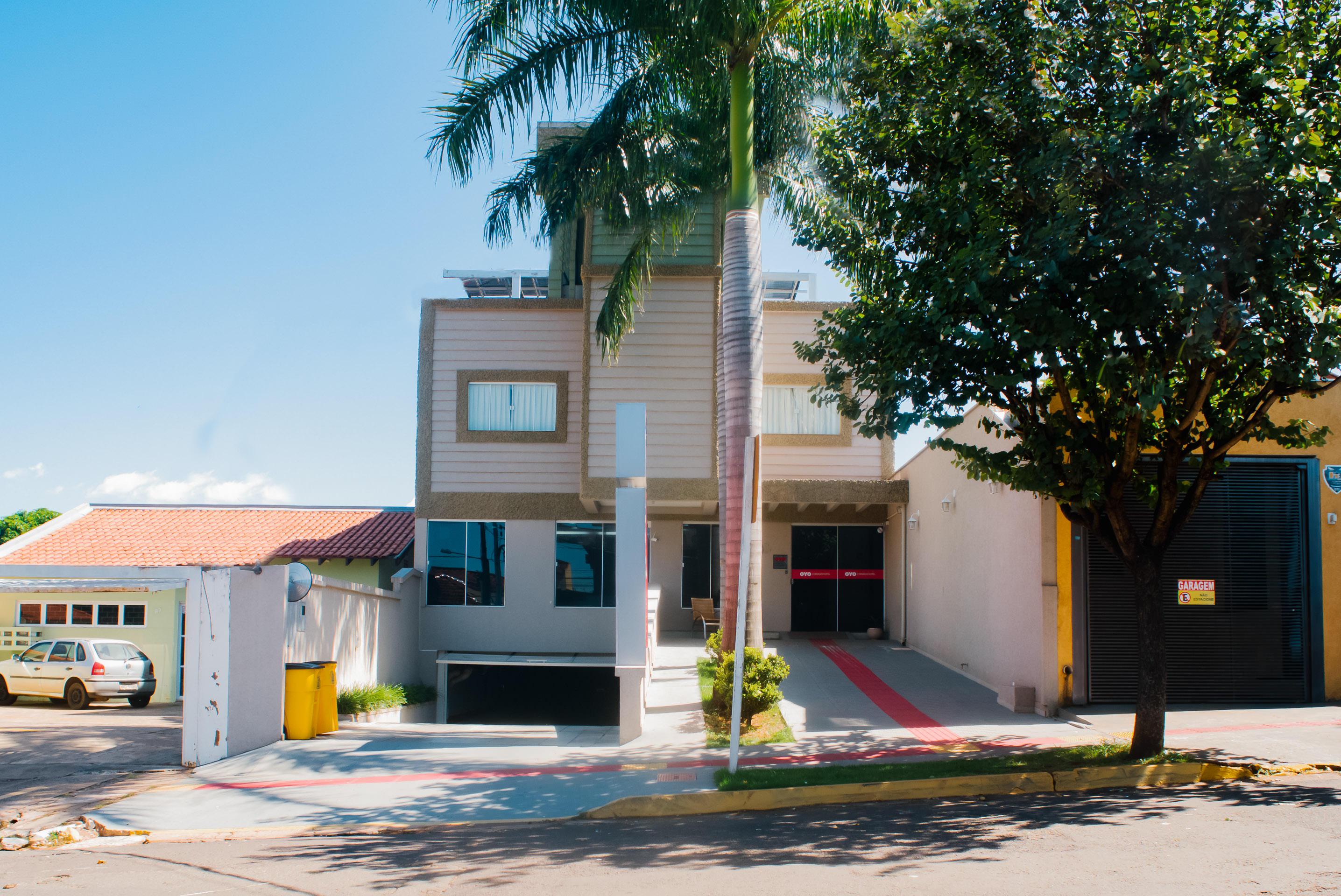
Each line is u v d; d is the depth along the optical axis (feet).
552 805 27.86
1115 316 27.86
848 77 43.14
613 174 49.83
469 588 62.03
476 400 62.44
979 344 28.14
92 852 23.99
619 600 38.78
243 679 36.47
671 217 51.80
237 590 36.14
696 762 32.76
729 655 40.73
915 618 63.00
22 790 30.78
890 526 70.69
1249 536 42.29
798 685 48.65
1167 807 25.64
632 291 52.75
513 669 65.41
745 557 30.99
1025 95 30.81
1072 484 30.89
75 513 75.15
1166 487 31.17
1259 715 38.78
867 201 37.55
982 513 48.57
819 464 62.34
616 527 39.22
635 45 46.62
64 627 67.51
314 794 29.66
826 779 28.94
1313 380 27.91
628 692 38.27
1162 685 30.94
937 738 35.96
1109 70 29.89
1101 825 23.95
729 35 44.34
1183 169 27.27
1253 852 21.03
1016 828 23.86
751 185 45.85
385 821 26.61
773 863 21.33
